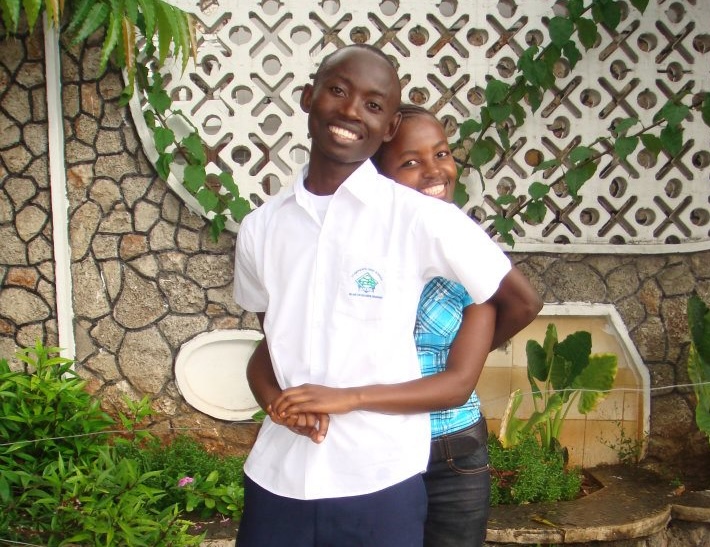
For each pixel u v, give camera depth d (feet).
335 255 5.39
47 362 10.74
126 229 12.13
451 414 6.41
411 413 5.35
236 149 12.78
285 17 12.15
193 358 12.34
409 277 5.37
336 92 5.48
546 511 11.06
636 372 12.85
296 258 5.54
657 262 12.89
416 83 12.30
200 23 12.05
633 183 12.75
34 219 12.00
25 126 11.88
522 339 12.78
